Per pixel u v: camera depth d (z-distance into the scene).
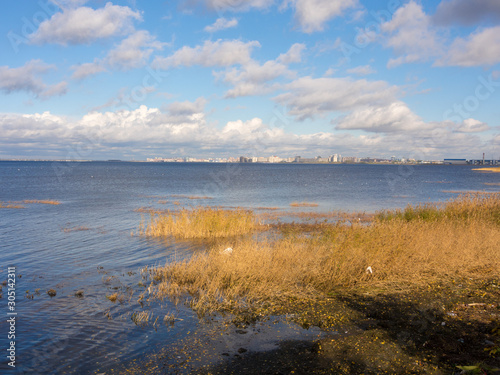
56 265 11.13
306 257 9.73
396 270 8.98
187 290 8.47
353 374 4.58
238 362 5.07
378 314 6.61
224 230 16.42
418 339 5.50
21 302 7.84
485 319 6.08
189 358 5.26
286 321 6.48
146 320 6.75
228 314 6.93
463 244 10.28
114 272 10.35
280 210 26.34
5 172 103.44
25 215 22.78
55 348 5.67
